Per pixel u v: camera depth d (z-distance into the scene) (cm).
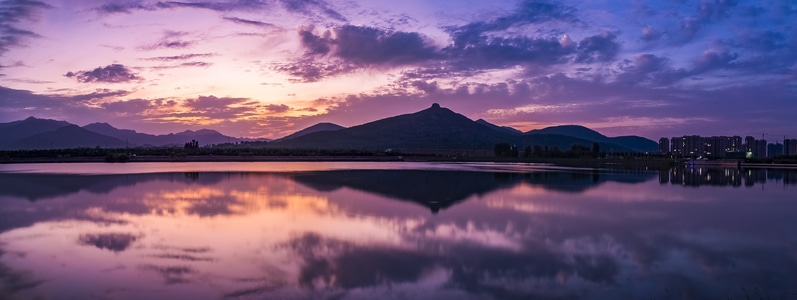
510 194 3628
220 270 1511
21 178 4972
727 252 1775
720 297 1308
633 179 5525
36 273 1473
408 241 1917
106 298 1269
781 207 3023
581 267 1564
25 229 2138
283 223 2308
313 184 4472
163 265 1562
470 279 1435
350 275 1466
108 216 2500
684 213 2711
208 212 2648
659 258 1686
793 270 1550
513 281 1421
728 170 8300
